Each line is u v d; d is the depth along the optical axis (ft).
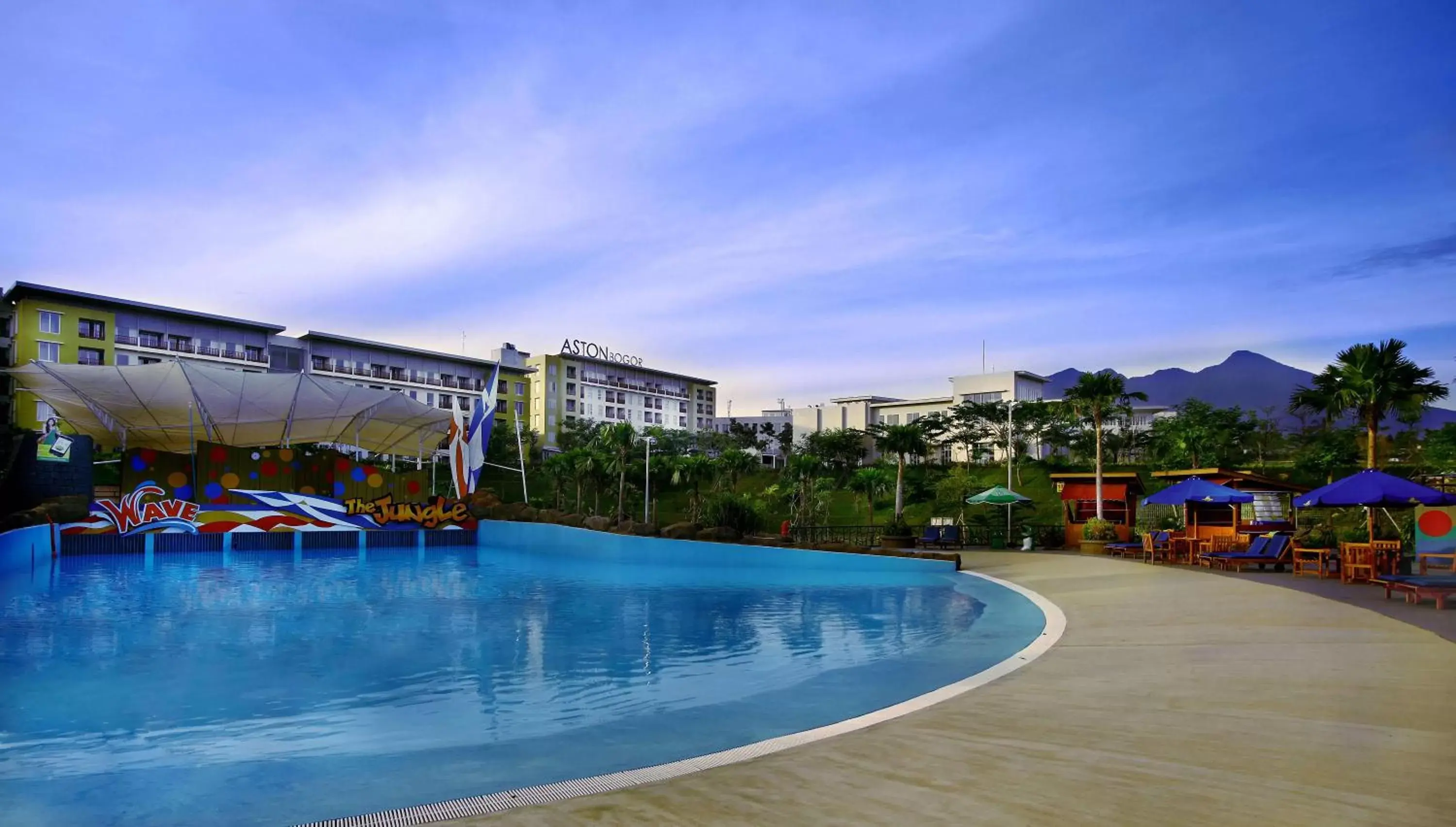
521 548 107.45
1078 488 101.24
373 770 20.12
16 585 61.11
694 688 28.96
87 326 220.43
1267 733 18.17
